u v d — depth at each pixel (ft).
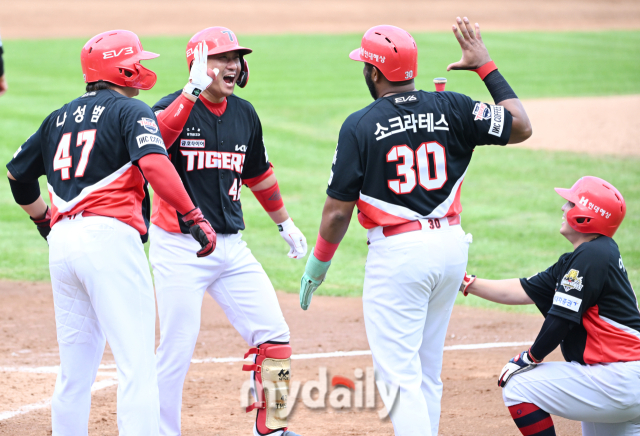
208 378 65.41
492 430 52.75
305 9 524.93
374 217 42.32
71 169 42.24
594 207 43.39
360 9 529.04
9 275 102.01
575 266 42.45
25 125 205.05
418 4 548.31
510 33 456.04
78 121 42.75
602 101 254.27
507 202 146.72
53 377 64.34
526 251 114.42
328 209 42.96
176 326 48.42
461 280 44.01
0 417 54.70
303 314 88.02
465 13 523.29
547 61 353.31
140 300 42.06
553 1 565.53
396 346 42.29
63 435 43.91
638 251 111.55
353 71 326.44
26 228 129.08
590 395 42.60
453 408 57.52
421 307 42.70
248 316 50.01
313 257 45.55
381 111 41.93
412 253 41.55
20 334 77.41
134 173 42.29
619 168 171.32
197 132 48.34
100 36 44.86
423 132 41.81
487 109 42.63
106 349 74.38
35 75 295.07
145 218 45.55
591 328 42.98
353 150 41.70
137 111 41.32
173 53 358.84
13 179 47.14
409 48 42.39
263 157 53.62
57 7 498.28
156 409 42.04
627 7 551.18
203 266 48.57
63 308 43.09
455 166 42.83
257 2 541.75
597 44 412.36
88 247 40.88
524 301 47.96
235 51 48.93
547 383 43.45
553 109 242.37
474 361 70.08
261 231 129.90
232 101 50.90
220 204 49.24
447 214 42.78
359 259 115.55
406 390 41.65
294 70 328.08
